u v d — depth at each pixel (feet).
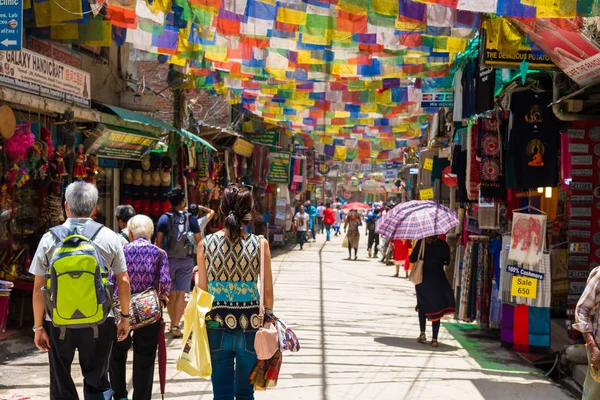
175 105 47.62
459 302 31.58
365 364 24.41
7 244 27.37
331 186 231.30
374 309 38.52
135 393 16.99
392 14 23.31
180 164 45.98
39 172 27.73
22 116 27.22
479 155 28.86
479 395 20.58
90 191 14.71
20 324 27.91
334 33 26.68
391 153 78.02
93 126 33.01
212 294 13.98
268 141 74.38
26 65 25.41
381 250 72.74
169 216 28.30
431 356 26.40
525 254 26.35
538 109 26.84
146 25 29.60
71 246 13.83
